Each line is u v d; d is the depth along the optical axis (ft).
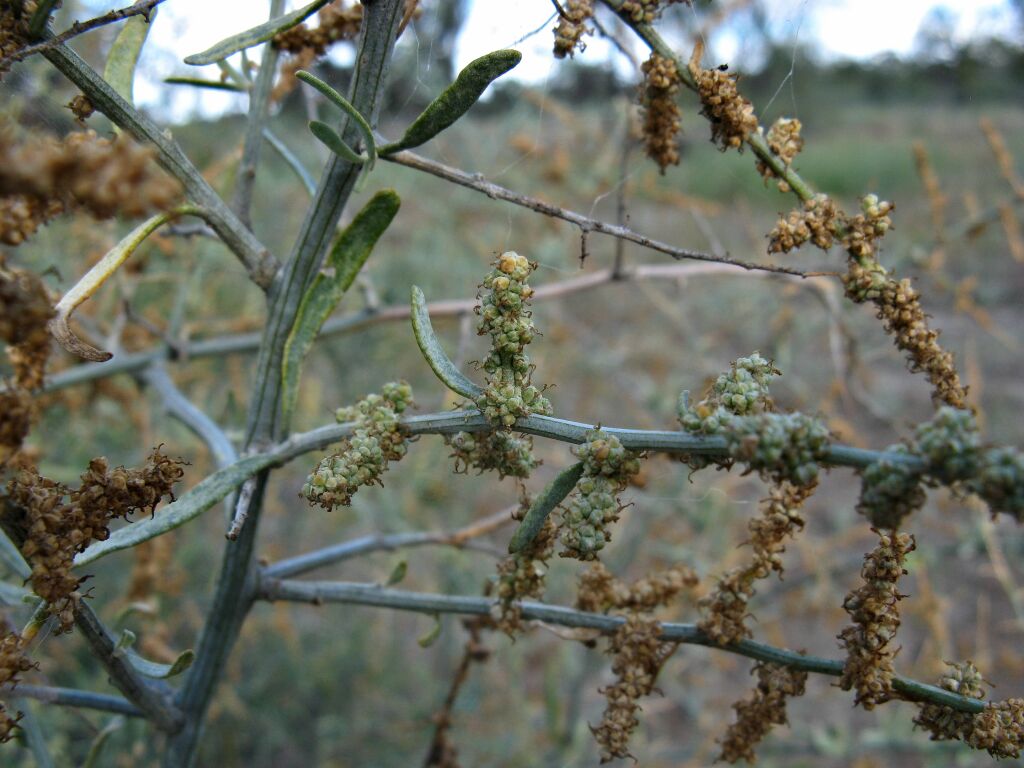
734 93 0.37
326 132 0.32
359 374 1.33
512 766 1.07
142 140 0.34
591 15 0.37
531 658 1.26
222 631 0.43
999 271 2.68
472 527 0.50
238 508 0.35
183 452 1.05
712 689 1.29
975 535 1.00
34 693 0.40
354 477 0.32
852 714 1.29
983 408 1.96
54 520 0.30
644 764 1.05
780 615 1.12
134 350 0.89
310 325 0.38
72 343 0.31
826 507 1.58
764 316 1.50
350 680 1.18
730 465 0.29
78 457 0.96
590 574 0.41
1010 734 0.33
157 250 0.80
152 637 0.65
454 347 1.36
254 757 1.13
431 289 1.39
